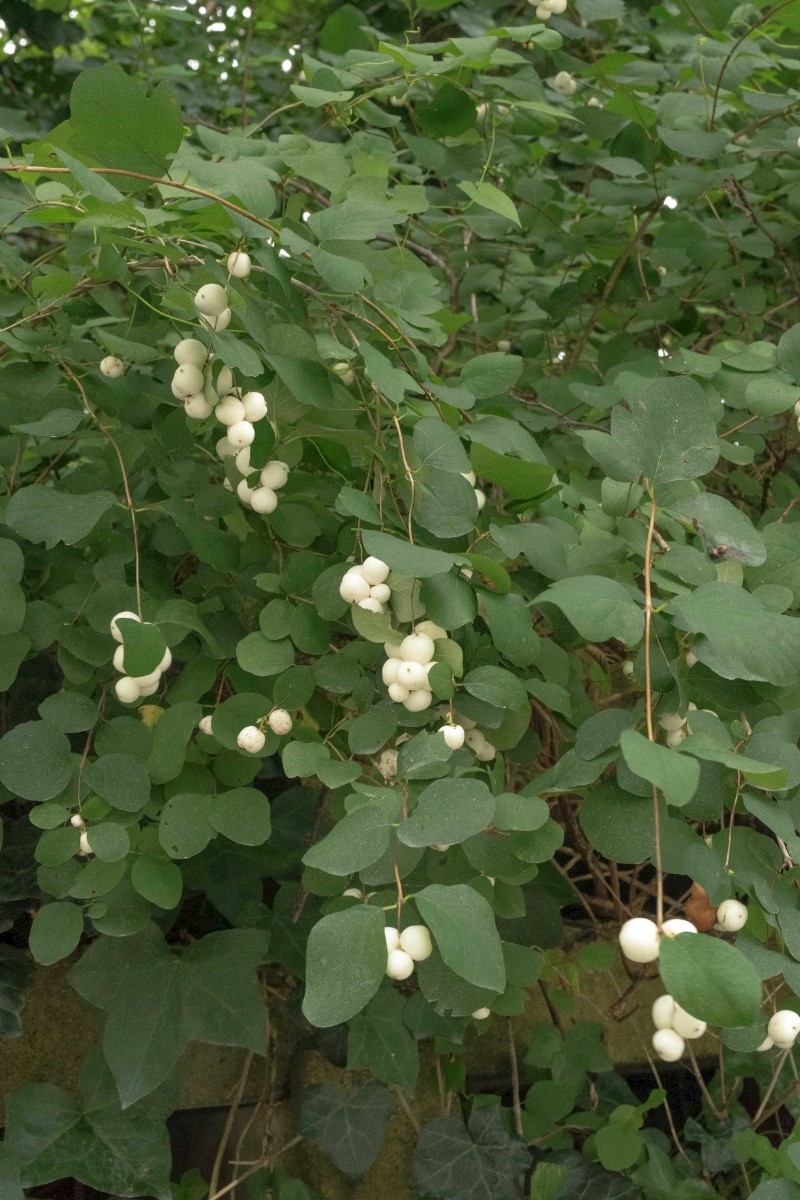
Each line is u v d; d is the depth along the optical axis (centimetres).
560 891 73
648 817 46
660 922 37
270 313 63
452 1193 79
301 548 63
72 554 65
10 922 70
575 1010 91
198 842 54
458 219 90
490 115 90
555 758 74
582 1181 81
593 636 43
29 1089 69
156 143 50
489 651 54
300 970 71
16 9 126
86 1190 81
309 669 55
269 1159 81
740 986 34
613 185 85
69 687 61
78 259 55
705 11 82
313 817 74
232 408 52
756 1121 89
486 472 52
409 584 50
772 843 47
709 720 46
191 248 55
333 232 55
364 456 58
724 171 80
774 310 90
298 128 129
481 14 117
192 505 62
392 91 75
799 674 41
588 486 68
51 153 52
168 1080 70
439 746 47
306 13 154
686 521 49
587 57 105
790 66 86
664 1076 97
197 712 55
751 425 75
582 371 86
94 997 63
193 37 143
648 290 93
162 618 57
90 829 52
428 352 85
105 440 70
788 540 55
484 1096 83
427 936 41
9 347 59
